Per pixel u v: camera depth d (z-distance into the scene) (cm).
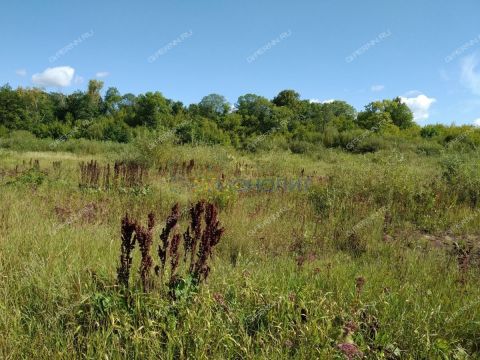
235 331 341
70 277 389
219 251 601
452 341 347
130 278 385
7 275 396
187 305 345
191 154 1723
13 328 322
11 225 568
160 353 307
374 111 5444
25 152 2638
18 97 4838
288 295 373
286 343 320
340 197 952
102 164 1647
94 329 329
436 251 645
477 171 1069
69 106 5419
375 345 342
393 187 983
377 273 495
